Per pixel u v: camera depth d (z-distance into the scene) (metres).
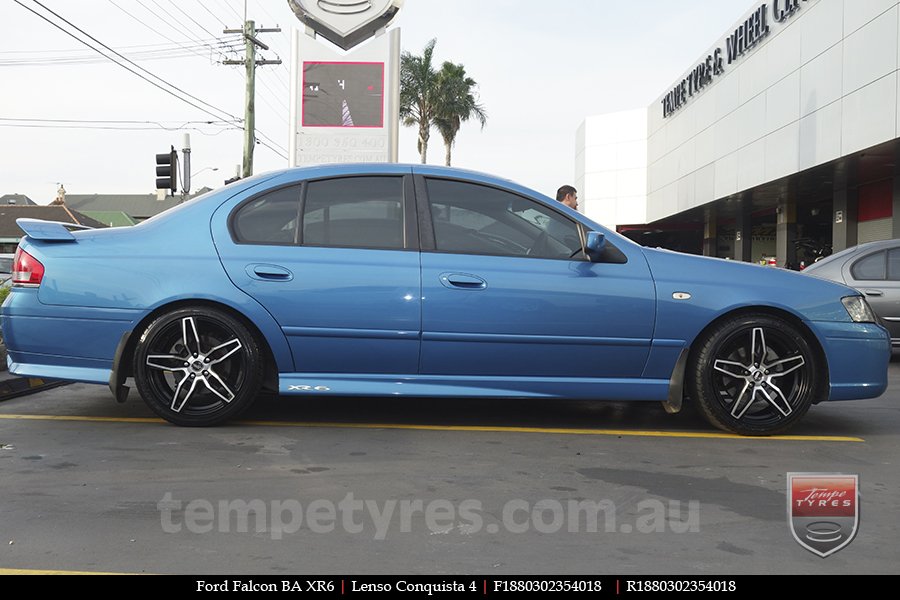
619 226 42.56
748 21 25.86
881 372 5.04
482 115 41.59
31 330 4.83
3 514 3.33
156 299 4.76
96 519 3.28
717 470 4.16
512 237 4.96
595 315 4.82
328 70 14.26
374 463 4.18
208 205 4.97
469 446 4.59
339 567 2.82
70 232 5.00
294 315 4.77
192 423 4.91
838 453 4.58
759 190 26.19
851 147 18.86
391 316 4.77
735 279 4.96
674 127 35.28
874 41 17.75
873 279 9.23
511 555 2.95
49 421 5.10
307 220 4.93
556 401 6.07
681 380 4.89
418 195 4.98
